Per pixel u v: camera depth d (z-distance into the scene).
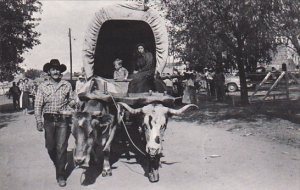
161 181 6.36
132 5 8.58
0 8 18.14
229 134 10.34
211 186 6.00
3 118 17.16
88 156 5.64
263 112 13.97
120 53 10.41
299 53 12.42
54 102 6.27
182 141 9.70
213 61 20.36
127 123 7.57
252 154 7.91
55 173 7.14
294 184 5.91
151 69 8.33
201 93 26.66
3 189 6.15
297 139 9.30
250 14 10.69
